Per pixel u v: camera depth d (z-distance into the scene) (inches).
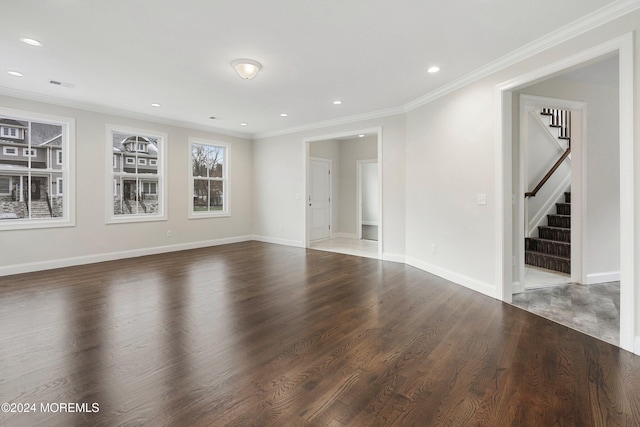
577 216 157.2
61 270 179.8
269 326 105.6
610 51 93.2
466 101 148.9
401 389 71.6
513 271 143.8
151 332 100.2
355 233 323.6
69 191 188.9
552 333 101.0
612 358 85.6
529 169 208.5
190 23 103.0
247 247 260.8
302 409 64.7
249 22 102.5
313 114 218.4
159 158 233.6
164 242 235.1
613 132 157.6
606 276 159.6
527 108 157.2
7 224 168.2
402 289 147.3
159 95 176.7
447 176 162.4
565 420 61.7
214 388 71.5
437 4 92.4
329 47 119.5
